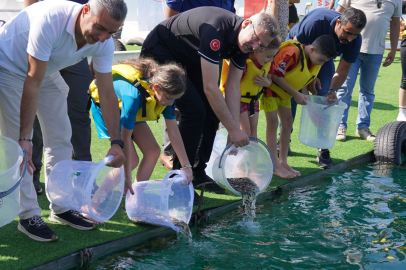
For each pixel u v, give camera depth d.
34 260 2.41
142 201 2.93
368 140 5.32
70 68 3.14
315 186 3.98
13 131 2.57
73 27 2.30
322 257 2.72
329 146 3.96
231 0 4.20
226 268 2.56
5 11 6.39
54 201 2.71
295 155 4.70
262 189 3.35
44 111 2.71
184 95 3.20
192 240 2.90
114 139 2.60
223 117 3.04
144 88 2.80
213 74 2.98
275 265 2.61
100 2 2.13
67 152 2.85
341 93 5.18
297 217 3.31
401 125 4.82
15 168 2.12
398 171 4.46
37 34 2.24
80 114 3.27
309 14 4.35
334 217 3.32
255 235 3.00
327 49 3.71
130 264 2.56
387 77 9.73
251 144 3.38
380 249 2.84
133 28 10.97
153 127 5.34
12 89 2.46
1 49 2.41
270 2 6.01
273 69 3.78
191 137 3.30
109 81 2.60
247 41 2.91
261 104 4.03
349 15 3.94
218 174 3.27
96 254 2.61
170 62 3.21
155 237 2.90
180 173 2.92
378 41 5.07
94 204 2.74
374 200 3.67
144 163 3.18
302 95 3.79
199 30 3.04
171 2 3.83
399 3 5.13
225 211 3.38
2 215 2.14
